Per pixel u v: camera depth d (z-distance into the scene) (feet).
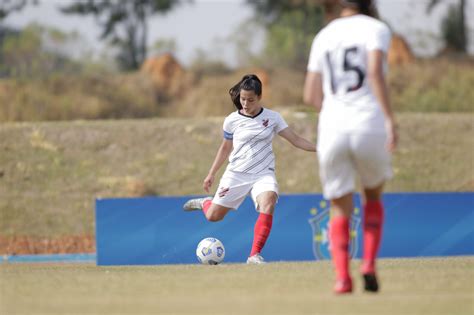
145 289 67.92
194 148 243.19
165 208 158.10
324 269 87.86
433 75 361.51
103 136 246.88
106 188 226.38
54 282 75.00
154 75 399.85
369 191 64.59
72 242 207.00
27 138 244.01
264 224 111.75
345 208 63.82
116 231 157.28
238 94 114.93
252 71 410.93
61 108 339.77
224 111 367.66
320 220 160.56
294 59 460.55
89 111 348.59
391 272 81.61
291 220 159.74
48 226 212.43
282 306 55.21
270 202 111.86
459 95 333.62
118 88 382.01
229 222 157.79
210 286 69.77
